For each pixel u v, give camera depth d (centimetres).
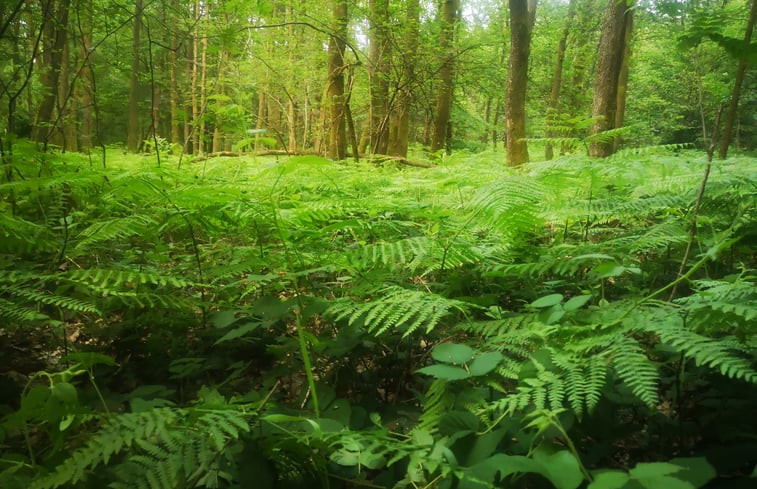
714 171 339
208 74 1456
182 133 1677
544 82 1930
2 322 243
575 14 1809
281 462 157
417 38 1198
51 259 349
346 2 1084
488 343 208
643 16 608
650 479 100
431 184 519
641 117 1495
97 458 132
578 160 339
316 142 1598
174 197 280
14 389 229
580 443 172
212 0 725
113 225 285
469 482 128
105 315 293
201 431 150
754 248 284
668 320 179
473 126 1748
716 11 237
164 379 250
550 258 303
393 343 265
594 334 189
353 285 270
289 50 1416
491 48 1494
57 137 859
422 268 329
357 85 1440
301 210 284
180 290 329
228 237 433
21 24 645
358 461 149
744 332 179
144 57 699
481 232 374
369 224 341
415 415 203
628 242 324
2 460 148
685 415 207
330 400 195
